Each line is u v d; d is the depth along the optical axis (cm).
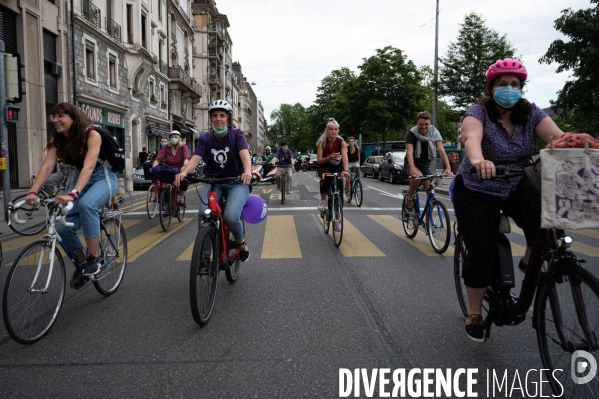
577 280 219
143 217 1038
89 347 318
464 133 279
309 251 635
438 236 616
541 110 283
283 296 430
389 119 4072
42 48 1764
